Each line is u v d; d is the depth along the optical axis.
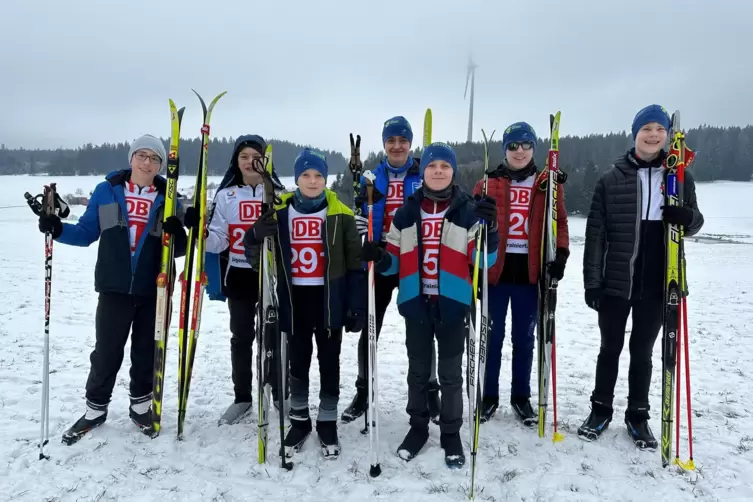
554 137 3.37
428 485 2.84
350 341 6.30
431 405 3.76
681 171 3.06
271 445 3.29
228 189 3.64
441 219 3.08
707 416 3.80
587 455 3.18
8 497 2.67
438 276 3.04
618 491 2.80
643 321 3.29
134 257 3.32
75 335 5.94
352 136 3.30
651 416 3.78
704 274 13.28
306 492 2.79
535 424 3.61
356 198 3.29
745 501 2.71
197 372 4.77
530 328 3.64
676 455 3.08
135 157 3.33
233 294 3.56
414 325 3.13
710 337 6.31
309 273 3.16
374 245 2.96
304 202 3.16
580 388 4.43
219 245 3.52
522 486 2.84
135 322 3.45
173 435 3.40
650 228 3.21
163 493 2.75
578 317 7.89
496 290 3.61
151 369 3.50
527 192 3.55
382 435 3.49
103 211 3.29
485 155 3.39
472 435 2.81
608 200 3.34
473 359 2.95
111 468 2.98
